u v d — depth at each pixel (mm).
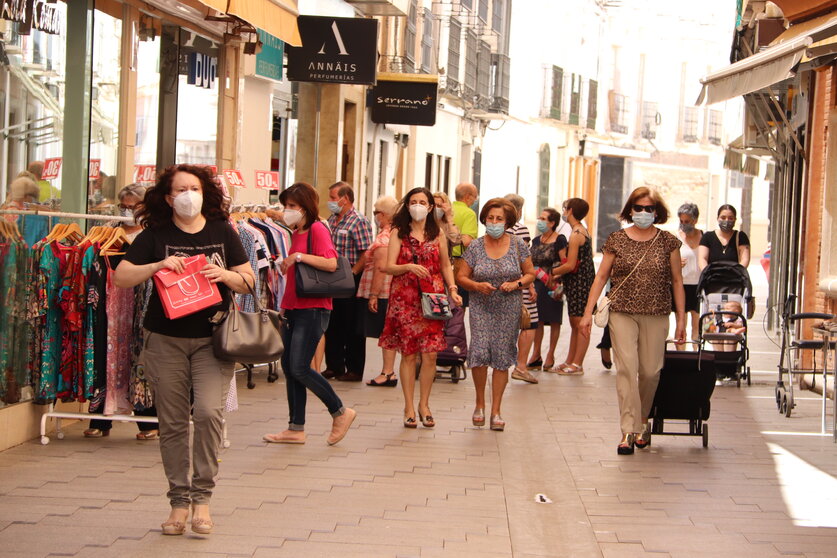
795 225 34188
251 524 13859
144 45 24969
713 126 116125
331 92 42000
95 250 17406
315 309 18375
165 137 26516
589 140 98188
